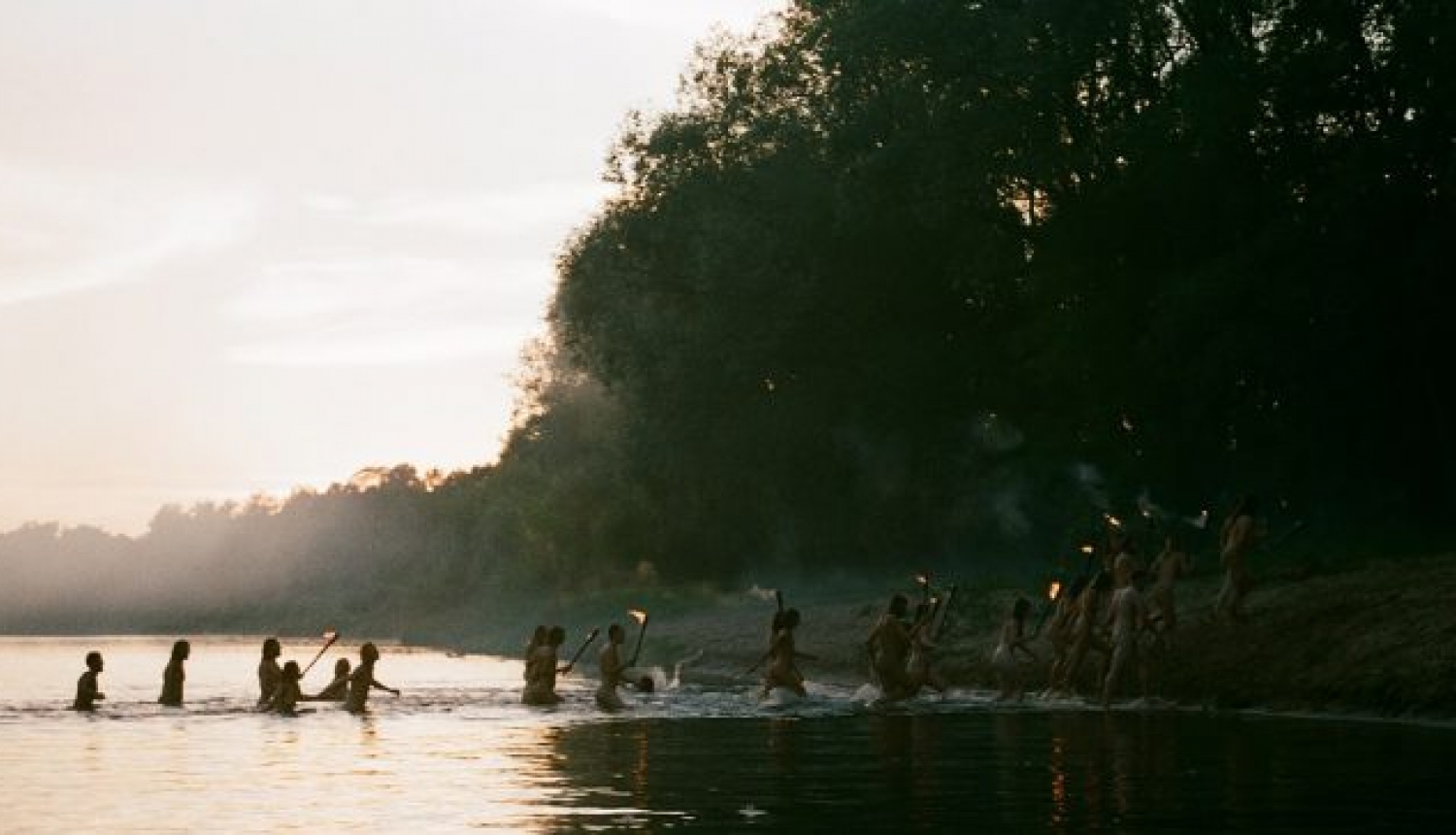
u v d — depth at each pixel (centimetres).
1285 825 1001
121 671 4678
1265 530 2417
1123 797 1151
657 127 5606
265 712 2427
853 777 1324
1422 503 3991
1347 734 1675
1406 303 3722
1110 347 4312
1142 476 4250
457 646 8419
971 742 1672
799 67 5334
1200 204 4044
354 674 2456
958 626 3269
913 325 5228
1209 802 1117
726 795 1197
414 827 1033
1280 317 3706
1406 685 1906
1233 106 3791
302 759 1557
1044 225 4631
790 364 5384
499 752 1636
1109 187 4159
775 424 5472
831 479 5791
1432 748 1508
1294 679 2111
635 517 7969
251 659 6138
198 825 1054
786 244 5150
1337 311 3606
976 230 4562
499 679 3872
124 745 1772
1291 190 4028
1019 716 2133
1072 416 4825
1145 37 4372
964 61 4338
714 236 5181
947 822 1029
